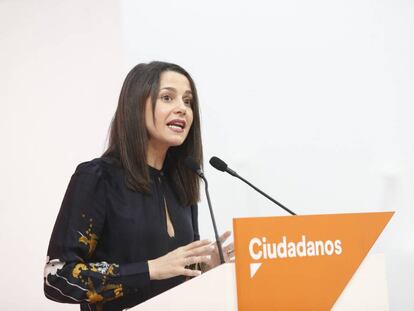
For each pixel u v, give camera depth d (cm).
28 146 421
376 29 446
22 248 411
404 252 431
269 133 432
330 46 443
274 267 154
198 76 430
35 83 428
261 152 429
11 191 416
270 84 436
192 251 203
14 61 429
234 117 430
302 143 433
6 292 406
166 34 432
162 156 270
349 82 441
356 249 165
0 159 418
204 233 414
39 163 420
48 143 422
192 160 248
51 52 431
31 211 415
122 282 203
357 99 440
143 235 239
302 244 158
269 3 443
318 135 435
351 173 434
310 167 432
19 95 426
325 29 444
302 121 435
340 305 159
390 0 448
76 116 425
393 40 446
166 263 203
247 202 423
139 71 259
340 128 437
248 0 442
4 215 413
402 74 444
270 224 156
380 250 432
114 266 207
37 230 413
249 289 151
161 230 246
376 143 437
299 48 441
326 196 430
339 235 163
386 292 165
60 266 212
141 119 249
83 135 423
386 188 434
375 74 443
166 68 261
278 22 443
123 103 254
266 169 429
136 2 432
